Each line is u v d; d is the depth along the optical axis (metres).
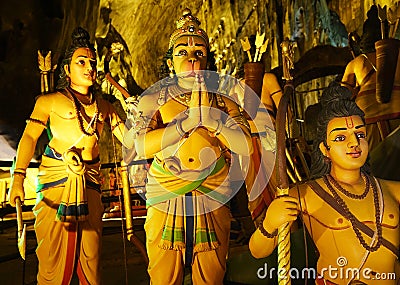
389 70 4.79
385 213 2.92
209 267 3.47
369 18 5.80
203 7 19.55
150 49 19.58
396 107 4.91
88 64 3.87
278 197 2.86
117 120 4.11
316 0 19.12
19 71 13.52
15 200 3.74
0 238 8.40
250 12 18.81
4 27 13.20
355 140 2.91
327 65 10.01
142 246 4.08
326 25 19.48
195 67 3.56
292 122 5.56
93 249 3.80
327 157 3.04
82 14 14.48
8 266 5.84
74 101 3.81
